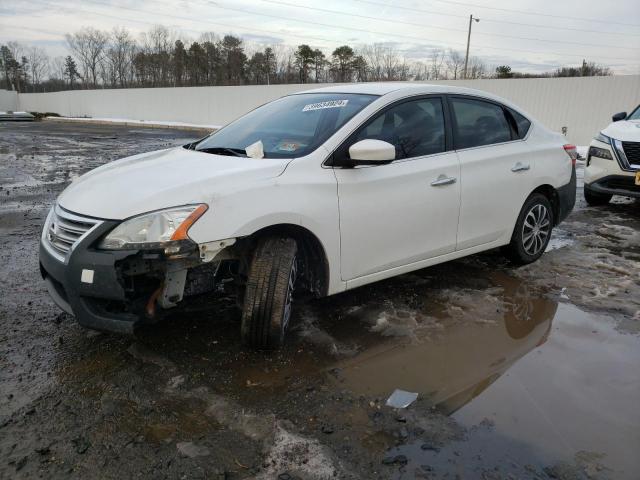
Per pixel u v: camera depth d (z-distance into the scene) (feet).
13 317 11.76
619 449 7.72
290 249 10.00
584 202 26.91
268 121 13.17
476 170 13.52
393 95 12.42
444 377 9.69
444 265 16.01
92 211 9.32
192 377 9.46
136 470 7.13
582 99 60.54
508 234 14.94
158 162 11.57
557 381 9.61
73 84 273.75
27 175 33.47
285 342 10.82
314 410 8.56
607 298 13.55
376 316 12.20
